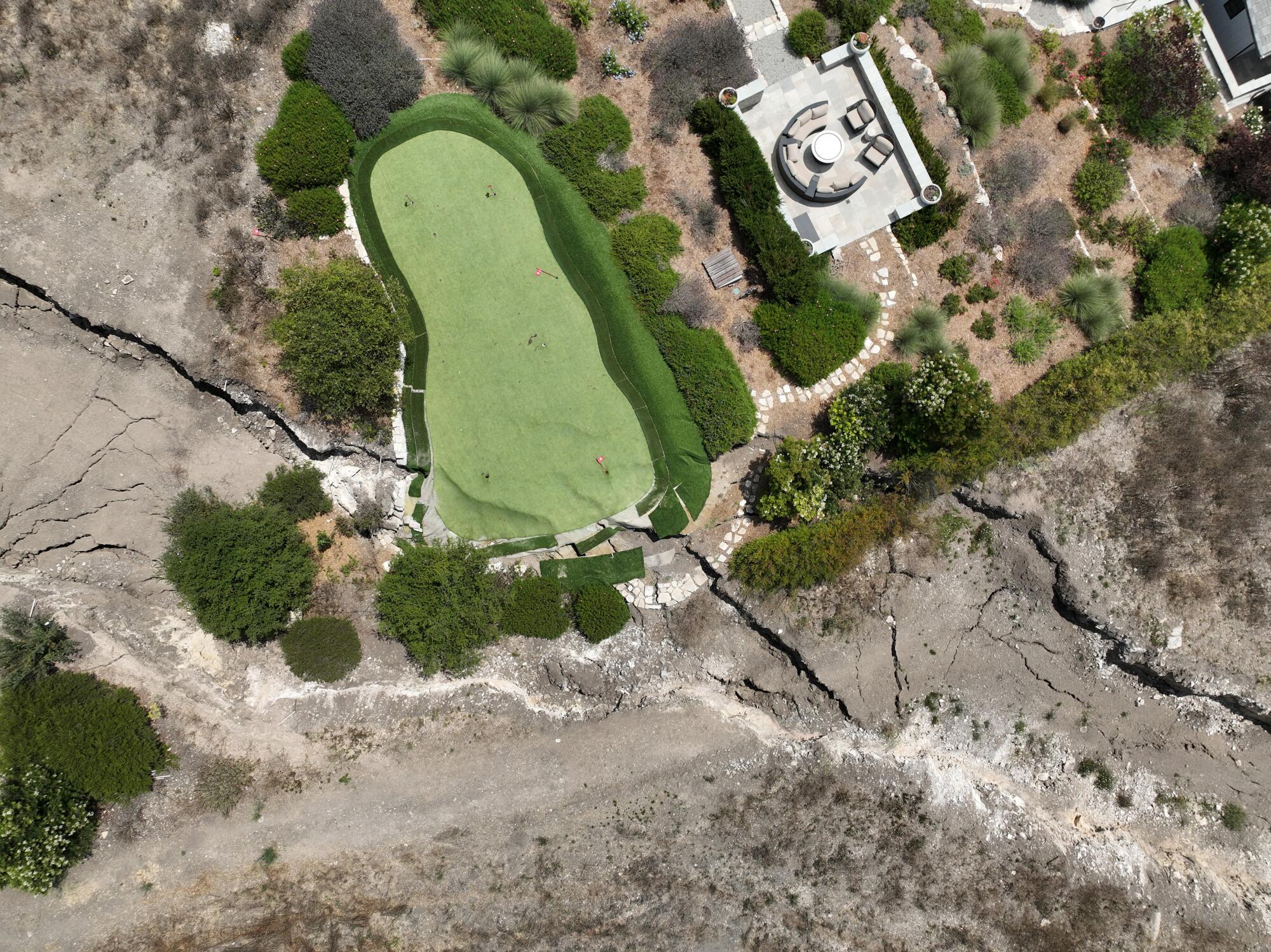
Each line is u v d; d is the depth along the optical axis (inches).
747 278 921.5
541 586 933.8
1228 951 890.7
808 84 923.4
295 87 878.4
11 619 860.0
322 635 922.1
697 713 935.7
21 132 840.9
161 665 895.7
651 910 882.1
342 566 946.1
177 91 861.8
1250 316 897.5
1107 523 898.7
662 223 909.8
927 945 893.8
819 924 892.6
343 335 831.1
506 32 892.6
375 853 878.4
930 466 873.5
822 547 892.0
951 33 932.6
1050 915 904.3
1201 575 895.1
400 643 935.7
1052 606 934.4
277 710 900.6
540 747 911.0
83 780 838.5
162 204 864.9
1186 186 956.0
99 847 858.1
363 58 872.9
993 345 931.3
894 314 928.9
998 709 951.6
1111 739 957.2
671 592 950.4
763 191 887.1
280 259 893.2
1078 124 950.4
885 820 912.3
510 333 936.3
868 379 899.4
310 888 871.1
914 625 936.3
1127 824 949.2
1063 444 890.1
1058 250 935.7
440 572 889.5
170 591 914.1
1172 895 909.2
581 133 904.9
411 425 932.0
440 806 889.5
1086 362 900.6
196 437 915.4
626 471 945.5
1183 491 893.8
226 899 864.3
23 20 837.2
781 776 917.8
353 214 921.5
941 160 909.2
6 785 813.9
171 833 866.8
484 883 877.8
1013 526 916.0
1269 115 979.3
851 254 930.7
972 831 914.7
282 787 883.4
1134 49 941.2
